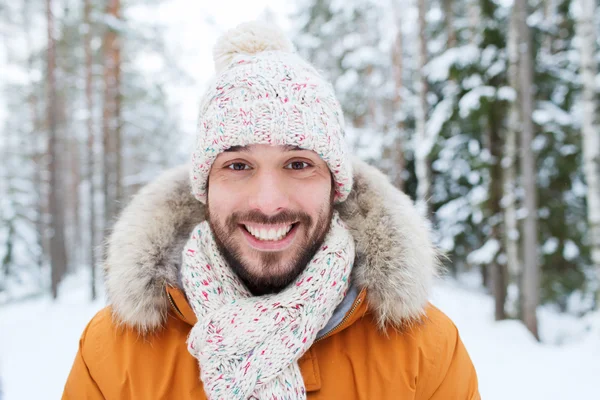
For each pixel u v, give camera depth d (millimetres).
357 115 11422
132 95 13117
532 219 6070
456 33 8695
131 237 1202
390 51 10469
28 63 13648
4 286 15219
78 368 1195
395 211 1229
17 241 16156
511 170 6727
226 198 1131
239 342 1013
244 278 1152
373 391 1111
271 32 1261
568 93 6891
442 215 8906
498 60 6824
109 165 10781
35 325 7781
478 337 5965
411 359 1147
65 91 13805
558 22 7465
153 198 1271
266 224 1100
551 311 8523
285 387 1013
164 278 1169
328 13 11781
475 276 14195
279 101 1081
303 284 1085
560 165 6988
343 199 1257
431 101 8883
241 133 1074
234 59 1200
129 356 1149
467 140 7816
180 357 1150
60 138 15086
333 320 1149
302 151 1111
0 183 17312
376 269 1172
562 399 3850
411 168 10227
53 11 10398
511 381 4387
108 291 1218
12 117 19906
